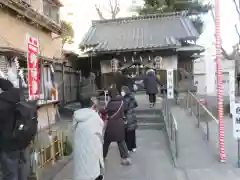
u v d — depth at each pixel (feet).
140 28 56.18
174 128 23.25
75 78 59.41
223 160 20.81
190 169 19.60
